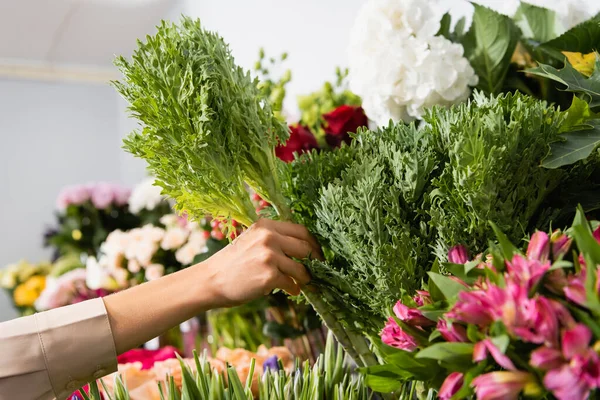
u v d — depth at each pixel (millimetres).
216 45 659
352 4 1783
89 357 647
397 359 483
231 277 648
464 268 485
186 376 676
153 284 675
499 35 886
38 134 5094
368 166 641
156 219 2025
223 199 657
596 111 722
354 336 692
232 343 1329
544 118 606
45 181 5070
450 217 609
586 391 367
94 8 3896
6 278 2463
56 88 5203
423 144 656
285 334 1052
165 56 621
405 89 886
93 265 1562
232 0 2820
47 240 2266
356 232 621
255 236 660
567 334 382
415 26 894
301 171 729
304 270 666
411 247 611
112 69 5340
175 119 616
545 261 445
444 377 485
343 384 702
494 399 394
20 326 650
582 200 655
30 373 639
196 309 657
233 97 648
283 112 1346
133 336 652
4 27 4121
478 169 561
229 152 647
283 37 2307
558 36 833
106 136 5324
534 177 603
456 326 449
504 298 419
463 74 877
